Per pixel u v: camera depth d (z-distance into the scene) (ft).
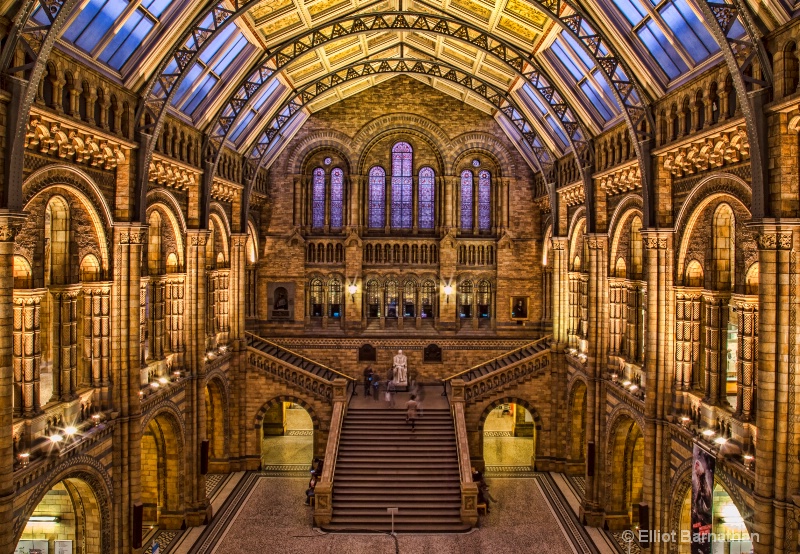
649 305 77.20
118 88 69.36
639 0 66.95
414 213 149.69
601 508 95.81
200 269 97.09
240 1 76.89
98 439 67.82
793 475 52.13
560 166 122.01
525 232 147.84
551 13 77.10
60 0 51.19
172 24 70.08
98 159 67.62
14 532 52.60
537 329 147.74
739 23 57.47
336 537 91.30
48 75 56.90
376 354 147.02
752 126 52.80
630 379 88.84
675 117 72.43
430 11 101.50
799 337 51.96
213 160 98.07
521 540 90.43
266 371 122.31
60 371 64.75
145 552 85.25
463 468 102.27
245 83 98.02
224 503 104.58
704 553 62.23
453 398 119.75
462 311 149.89
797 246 51.67
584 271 112.27
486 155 148.56
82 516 69.67
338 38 98.37
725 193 63.41
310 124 146.51
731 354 79.56
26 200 55.21
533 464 123.75
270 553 85.81
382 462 107.14
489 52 98.89
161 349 89.10
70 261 65.10
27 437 56.65
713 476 61.16
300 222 147.33
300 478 117.70
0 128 48.62
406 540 90.48
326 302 148.15
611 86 76.95
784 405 52.11
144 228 73.82
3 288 49.60
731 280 67.67
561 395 121.70
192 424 95.71
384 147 149.38
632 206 87.40
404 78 145.79
